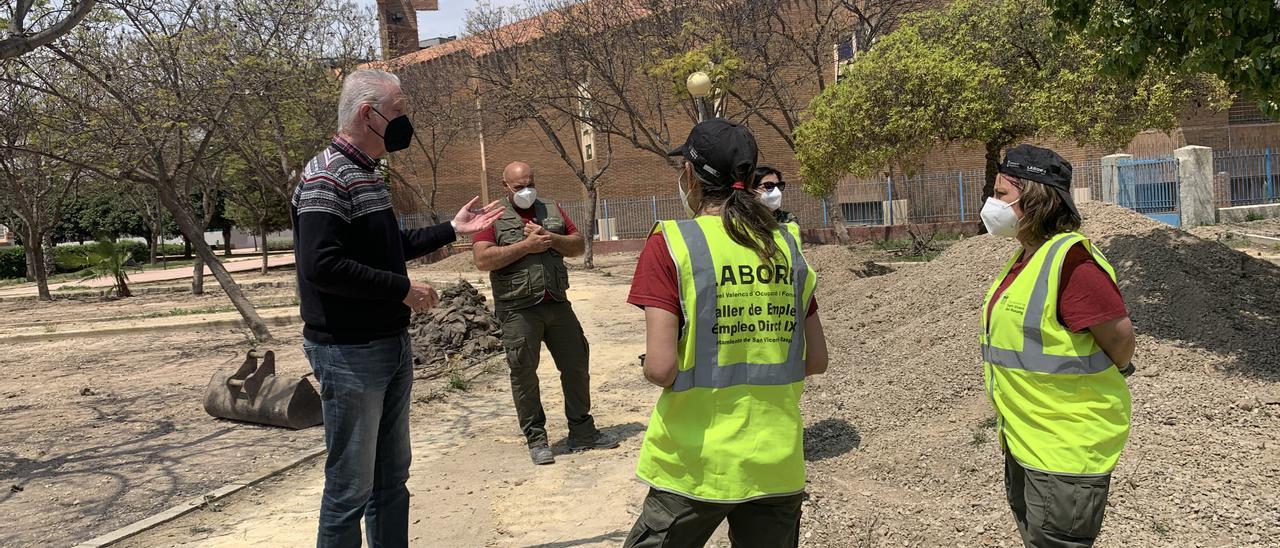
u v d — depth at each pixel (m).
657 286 2.41
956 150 38.62
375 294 3.14
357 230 3.20
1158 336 6.56
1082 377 2.69
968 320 7.22
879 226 31.28
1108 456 2.71
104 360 11.95
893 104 17.41
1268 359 5.91
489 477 5.46
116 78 12.65
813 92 33.22
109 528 4.92
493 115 32.75
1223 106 17.78
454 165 42.25
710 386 2.40
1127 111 16.23
